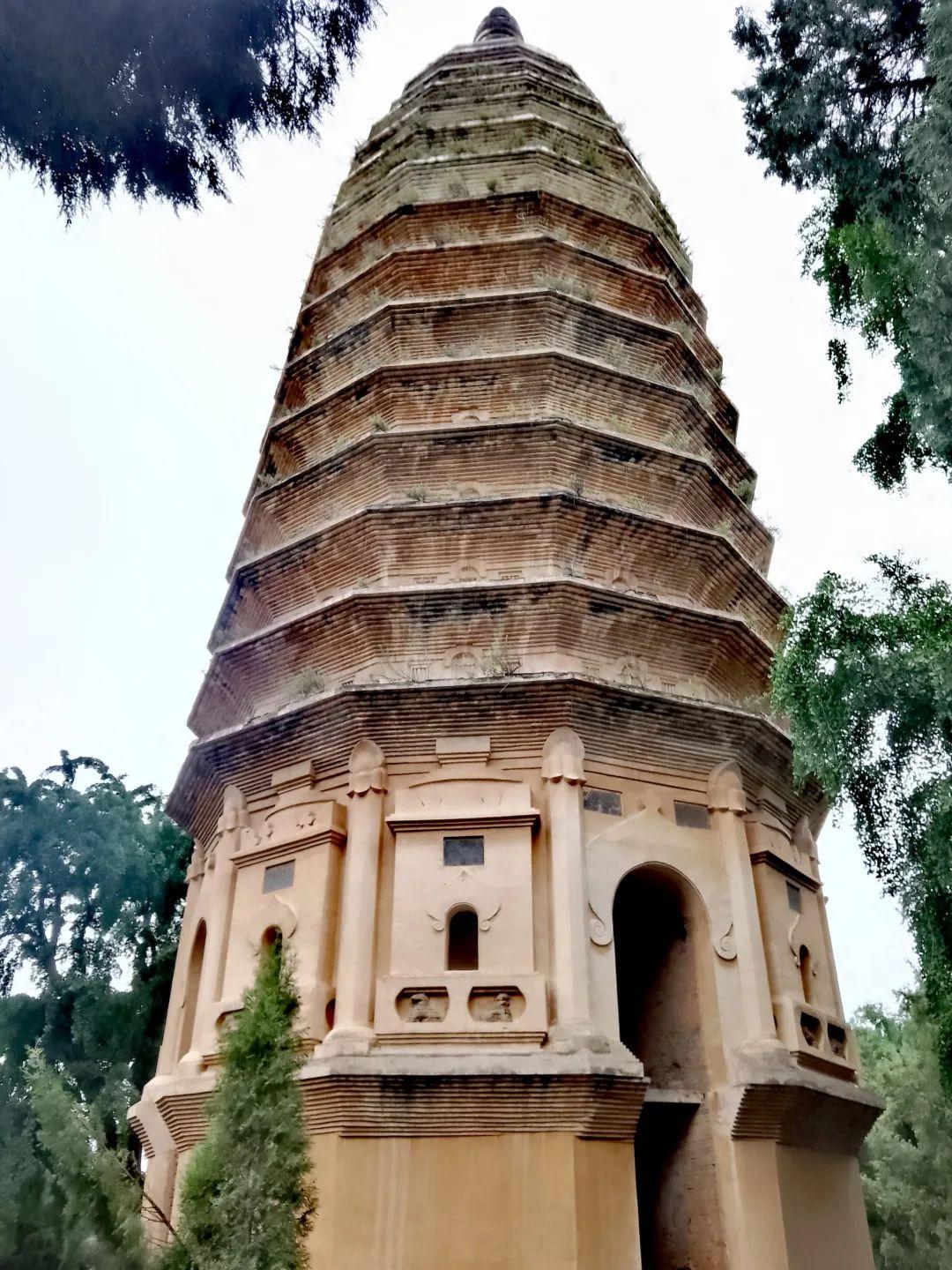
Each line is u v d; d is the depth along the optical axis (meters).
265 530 24.19
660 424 23.36
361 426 23.28
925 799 12.92
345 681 19.69
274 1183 10.44
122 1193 10.92
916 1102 34.00
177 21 9.73
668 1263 16.39
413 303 23.33
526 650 19.23
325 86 10.89
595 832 17.44
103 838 32.19
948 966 13.89
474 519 20.27
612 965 16.39
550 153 26.39
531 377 22.36
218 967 18.00
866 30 15.77
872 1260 18.20
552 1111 14.91
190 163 10.52
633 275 25.12
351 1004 15.87
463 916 17.28
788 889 19.81
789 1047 17.39
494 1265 14.06
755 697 21.44
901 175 15.46
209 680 21.94
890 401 17.47
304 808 18.25
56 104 9.58
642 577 21.03
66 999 29.64
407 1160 14.77
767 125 16.80
